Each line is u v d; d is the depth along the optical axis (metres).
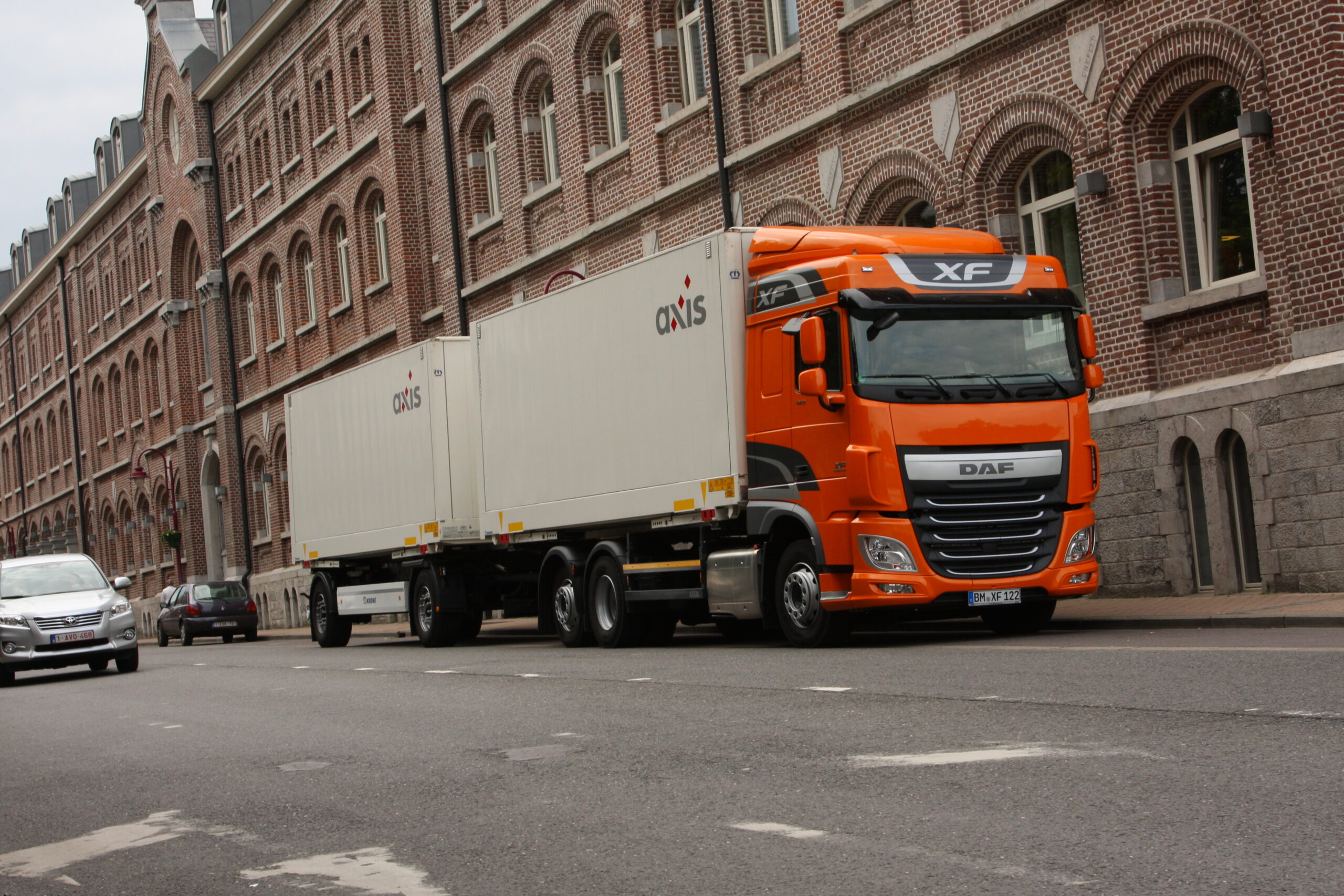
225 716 12.30
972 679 9.54
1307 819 5.14
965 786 6.16
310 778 8.16
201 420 49.28
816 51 20.38
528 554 19.06
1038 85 16.83
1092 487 12.83
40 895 5.89
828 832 5.58
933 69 18.28
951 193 18.14
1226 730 6.84
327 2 37.53
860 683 9.88
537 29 27.84
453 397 19.86
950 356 12.48
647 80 24.22
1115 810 5.48
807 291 12.88
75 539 66.12
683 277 14.44
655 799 6.57
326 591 23.73
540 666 14.25
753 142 21.89
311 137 39.34
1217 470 14.70
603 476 15.91
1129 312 15.82
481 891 5.22
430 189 32.88
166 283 50.72
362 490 22.12
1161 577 15.44
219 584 34.53
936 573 12.27
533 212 28.61
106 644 20.44
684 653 14.21
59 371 68.06
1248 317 14.62
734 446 13.69
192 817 7.30
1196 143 15.42
